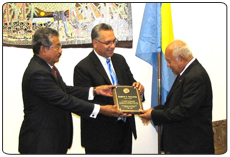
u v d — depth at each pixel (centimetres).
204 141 225
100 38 244
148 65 343
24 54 331
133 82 274
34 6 322
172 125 233
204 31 342
